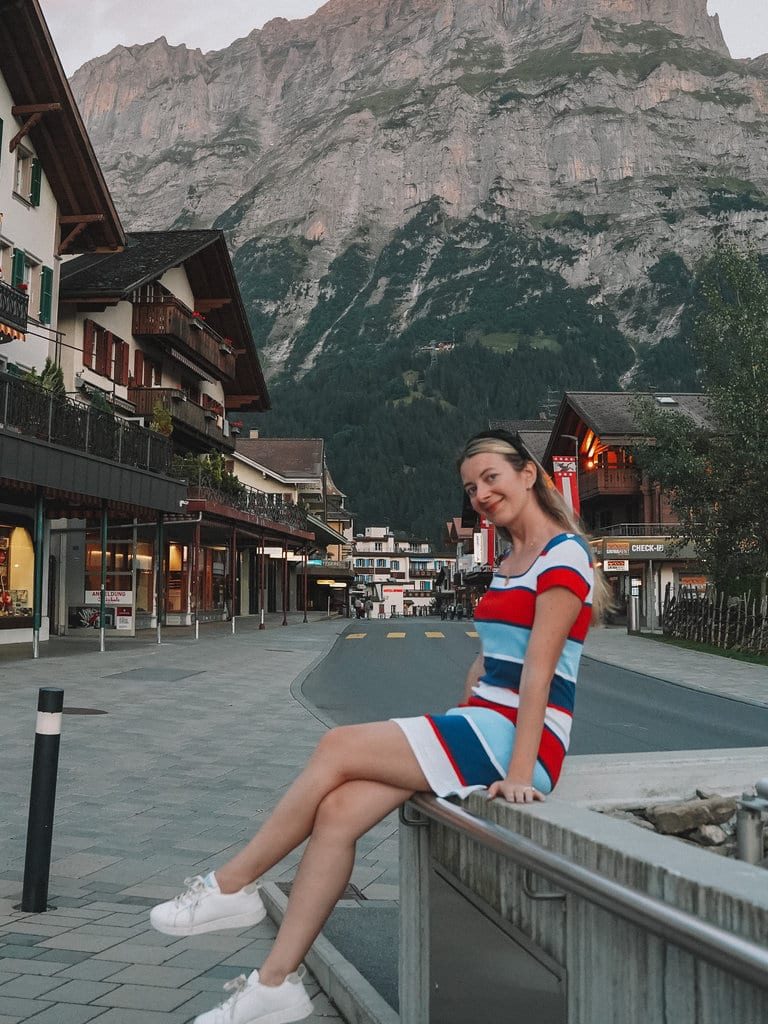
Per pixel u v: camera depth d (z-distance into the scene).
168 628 34.62
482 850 2.23
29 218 24.84
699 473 30.38
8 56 23.50
